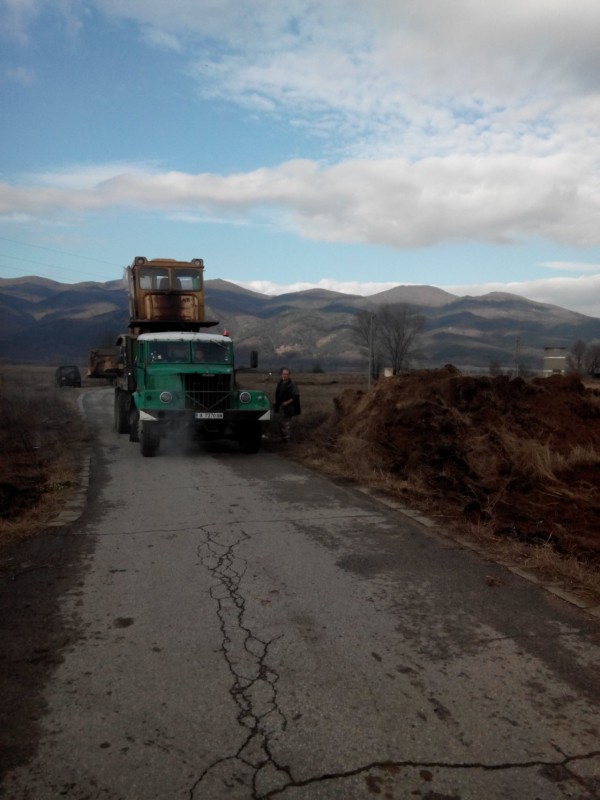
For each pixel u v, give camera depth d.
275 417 15.33
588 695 3.45
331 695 3.44
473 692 3.48
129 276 18.03
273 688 3.52
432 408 10.96
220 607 4.68
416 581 5.24
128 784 2.72
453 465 9.46
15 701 3.39
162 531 6.79
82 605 4.72
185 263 17.30
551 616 4.52
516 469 8.95
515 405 11.31
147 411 12.05
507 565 5.64
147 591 5.00
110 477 10.06
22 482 9.12
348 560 5.80
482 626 4.35
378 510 7.75
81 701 3.38
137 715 3.25
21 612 4.59
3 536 6.52
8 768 2.83
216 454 12.81
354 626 4.34
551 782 2.74
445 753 2.94
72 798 2.64
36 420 17.27
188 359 13.52
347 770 2.82
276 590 5.03
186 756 2.92
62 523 7.09
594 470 9.16
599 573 5.34
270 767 2.84
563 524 6.91
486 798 2.64
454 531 6.77
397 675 3.66
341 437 12.37
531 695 3.45
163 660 3.85
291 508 7.87
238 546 6.23
